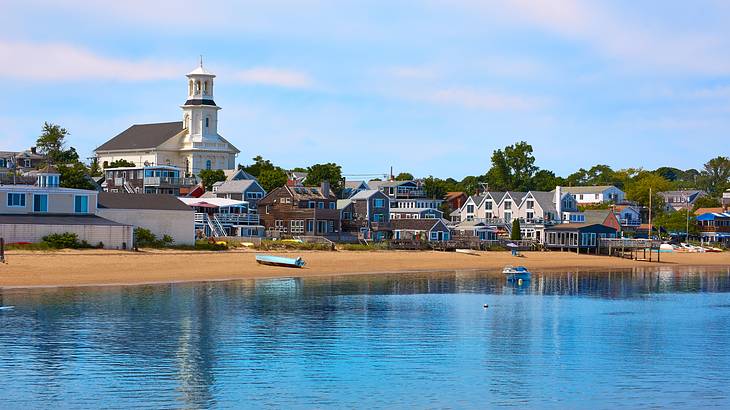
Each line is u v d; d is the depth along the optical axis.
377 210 165.25
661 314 69.88
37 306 65.44
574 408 40.50
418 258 124.31
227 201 138.00
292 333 56.94
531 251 149.50
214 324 59.62
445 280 98.25
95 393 41.31
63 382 43.09
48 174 110.00
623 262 142.62
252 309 67.12
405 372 46.50
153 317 61.78
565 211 182.38
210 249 116.38
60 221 103.06
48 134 187.38
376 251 131.25
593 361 49.97
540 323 63.75
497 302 76.44
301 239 133.12
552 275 112.56
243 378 44.59
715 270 131.50
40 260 90.00
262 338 54.91
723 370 47.97
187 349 51.00
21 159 172.75
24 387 42.09
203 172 183.00
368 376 45.50
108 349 50.44
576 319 66.25
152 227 115.06
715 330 61.34
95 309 64.75
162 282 84.56
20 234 98.44
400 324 61.72
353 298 76.31
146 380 43.78
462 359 49.88
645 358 50.97
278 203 144.62
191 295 75.06
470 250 141.50
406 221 156.62
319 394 41.97
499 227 178.75
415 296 79.56
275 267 103.06
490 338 56.84
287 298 74.88
